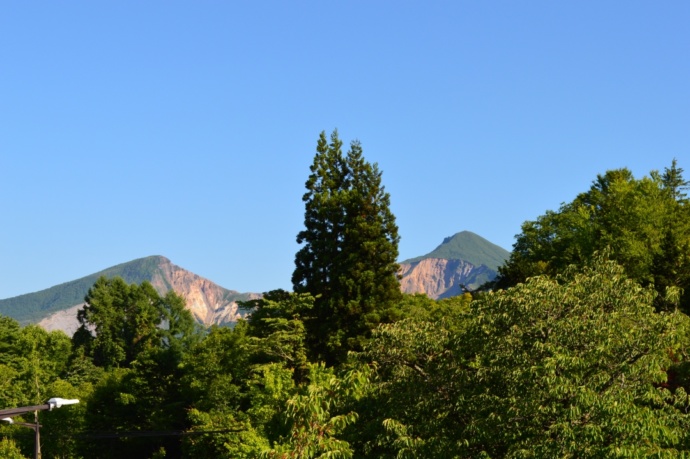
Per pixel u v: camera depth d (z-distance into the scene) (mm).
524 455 24125
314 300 63906
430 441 26500
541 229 75312
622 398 24406
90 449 69688
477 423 25703
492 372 26953
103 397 70875
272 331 58156
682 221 60906
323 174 69312
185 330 129125
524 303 26688
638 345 25375
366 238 65062
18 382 79562
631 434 23531
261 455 22734
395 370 29812
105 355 121000
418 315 61812
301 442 22547
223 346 60094
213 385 55312
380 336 30297
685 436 24812
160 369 67188
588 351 25375
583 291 27141
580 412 23984
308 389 23156
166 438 67438
